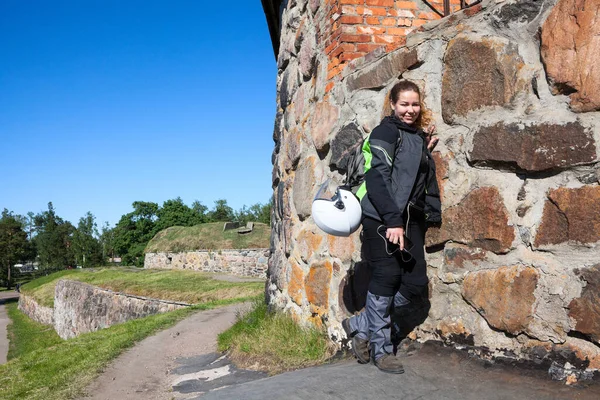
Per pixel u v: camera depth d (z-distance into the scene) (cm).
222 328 914
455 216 337
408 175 319
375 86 425
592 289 263
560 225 279
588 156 268
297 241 570
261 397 303
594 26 269
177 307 1958
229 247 2805
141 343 807
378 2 500
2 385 643
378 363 327
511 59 310
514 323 297
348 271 446
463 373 305
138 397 500
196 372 557
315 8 557
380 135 321
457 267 335
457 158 339
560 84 282
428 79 367
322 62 531
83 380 588
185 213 6094
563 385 266
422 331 359
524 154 296
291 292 578
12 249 7850
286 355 482
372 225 327
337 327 456
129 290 2480
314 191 530
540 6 297
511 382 281
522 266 297
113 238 6425
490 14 325
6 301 5825
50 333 3366
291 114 628
